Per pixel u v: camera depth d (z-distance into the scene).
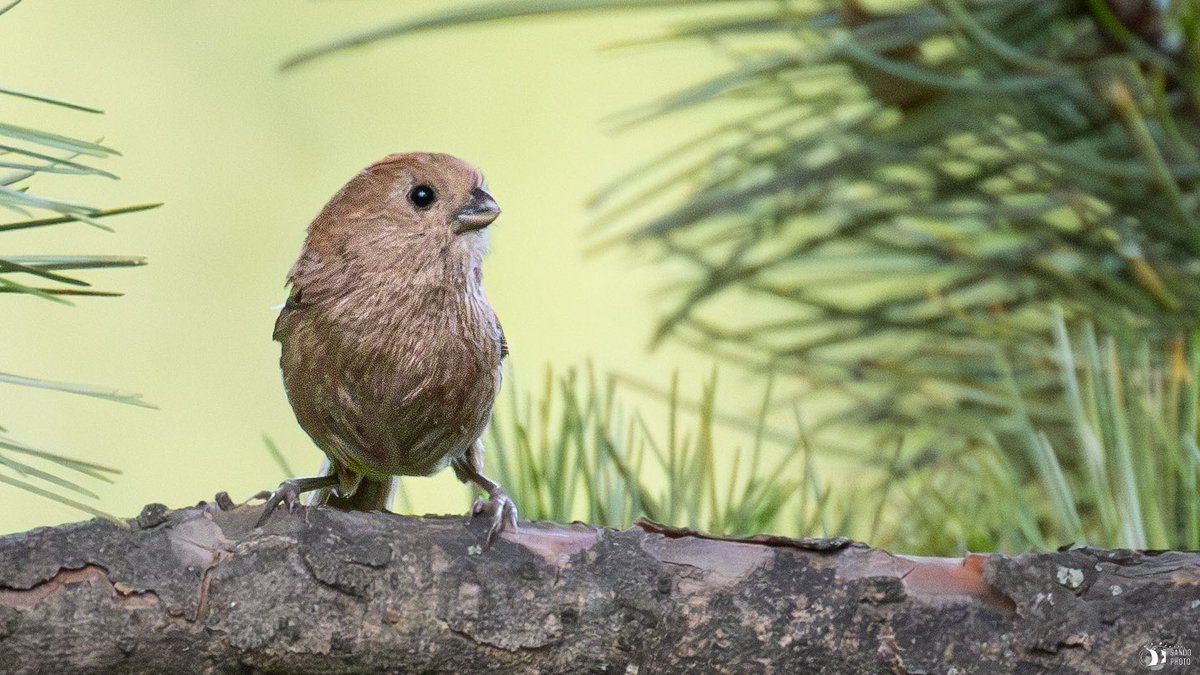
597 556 2.92
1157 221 2.98
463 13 2.96
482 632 2.92
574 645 2.92
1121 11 2.97
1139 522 2.93
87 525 2.92
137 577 2.91
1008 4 2.98
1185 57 2.97
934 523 2.96
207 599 2.91
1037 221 2.99
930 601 2.92
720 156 3.00
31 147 3.19
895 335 3.00
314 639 2.92
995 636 2.92
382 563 2.92
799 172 2.99
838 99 2.99
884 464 2.99
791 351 3.00
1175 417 2.94
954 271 3.00
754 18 2.98
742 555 2.93
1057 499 2.94
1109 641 2.92
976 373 2.99
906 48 2.98
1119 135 2.98
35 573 2.91
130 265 2.90
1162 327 2.97
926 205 2.99
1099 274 2.98
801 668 2.92
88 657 2.91
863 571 2.92
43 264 2.89
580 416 2.95
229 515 2.92
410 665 2.92
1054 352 2.97
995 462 2.95
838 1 2.98
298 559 2.92
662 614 2.92
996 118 2.98
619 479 2.95
